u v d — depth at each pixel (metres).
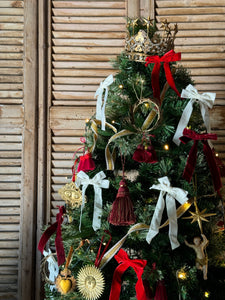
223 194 1.24
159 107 1.02
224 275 1.11
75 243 1.11
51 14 1.55
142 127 1.03
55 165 1.53
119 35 1.55
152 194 1.11
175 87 1.05
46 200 1.52
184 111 1.03
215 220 1.08
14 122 1.52
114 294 0.99
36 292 1.46
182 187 1.04
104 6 1.55
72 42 1.56
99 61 1.55
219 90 1.53
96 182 1.08
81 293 1.04
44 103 1.54
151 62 1.07
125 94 1.11
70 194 1.14
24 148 1.51
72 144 1.54
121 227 1.12
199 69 1.54
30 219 1.49
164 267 1.00
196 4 1.54
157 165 1.05
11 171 1.52
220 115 1.50
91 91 1.55
